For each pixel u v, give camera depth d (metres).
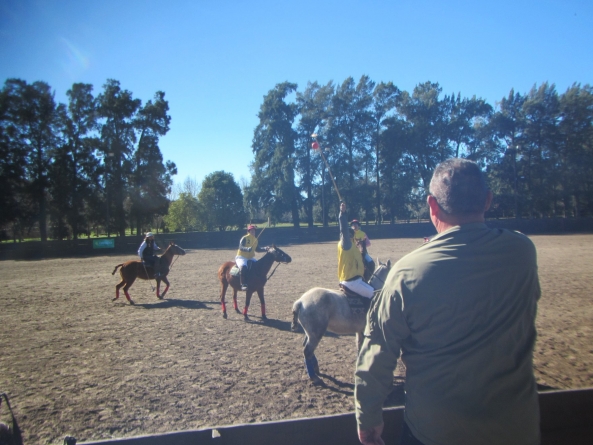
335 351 7.55
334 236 41.41
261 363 6.97
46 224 44.59
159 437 2.69
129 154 42.59
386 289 1.98
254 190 50.25
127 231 55.03
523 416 1.80
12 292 14.77
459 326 1.81
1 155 37.91
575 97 48.66
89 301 12.77
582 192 49.50
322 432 2.81
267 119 49.91
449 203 2.03
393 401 5.57
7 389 5.99
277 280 15.73
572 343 7.69
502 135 51.16
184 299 12.81
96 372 6.64
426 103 50.38
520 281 1.86
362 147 51.72
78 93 40.97
